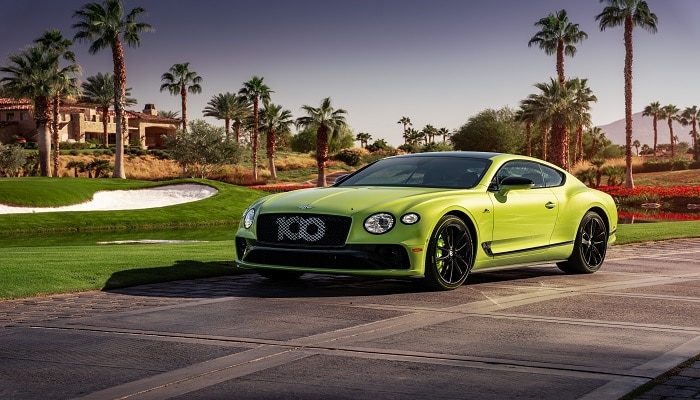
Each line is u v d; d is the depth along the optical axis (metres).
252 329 5.54
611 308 6.43
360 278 8.40
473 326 5.61
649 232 15.38
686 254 11.57
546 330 5.46
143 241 21.28
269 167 87.88
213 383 4.07
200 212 36.75
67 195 38.62
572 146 102.62
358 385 4.01
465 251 7.61
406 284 7.91
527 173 8.56
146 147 100.06
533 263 8.41
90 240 23.30
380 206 7.20
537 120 58.91
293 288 7.66
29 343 5.13
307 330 5.48
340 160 99.50
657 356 4.64
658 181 75.38
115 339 5.23
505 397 3.76
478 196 7.74
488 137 94.81
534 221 8.27
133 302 6.83
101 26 48.69
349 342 5.07
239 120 93.75
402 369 4.34
